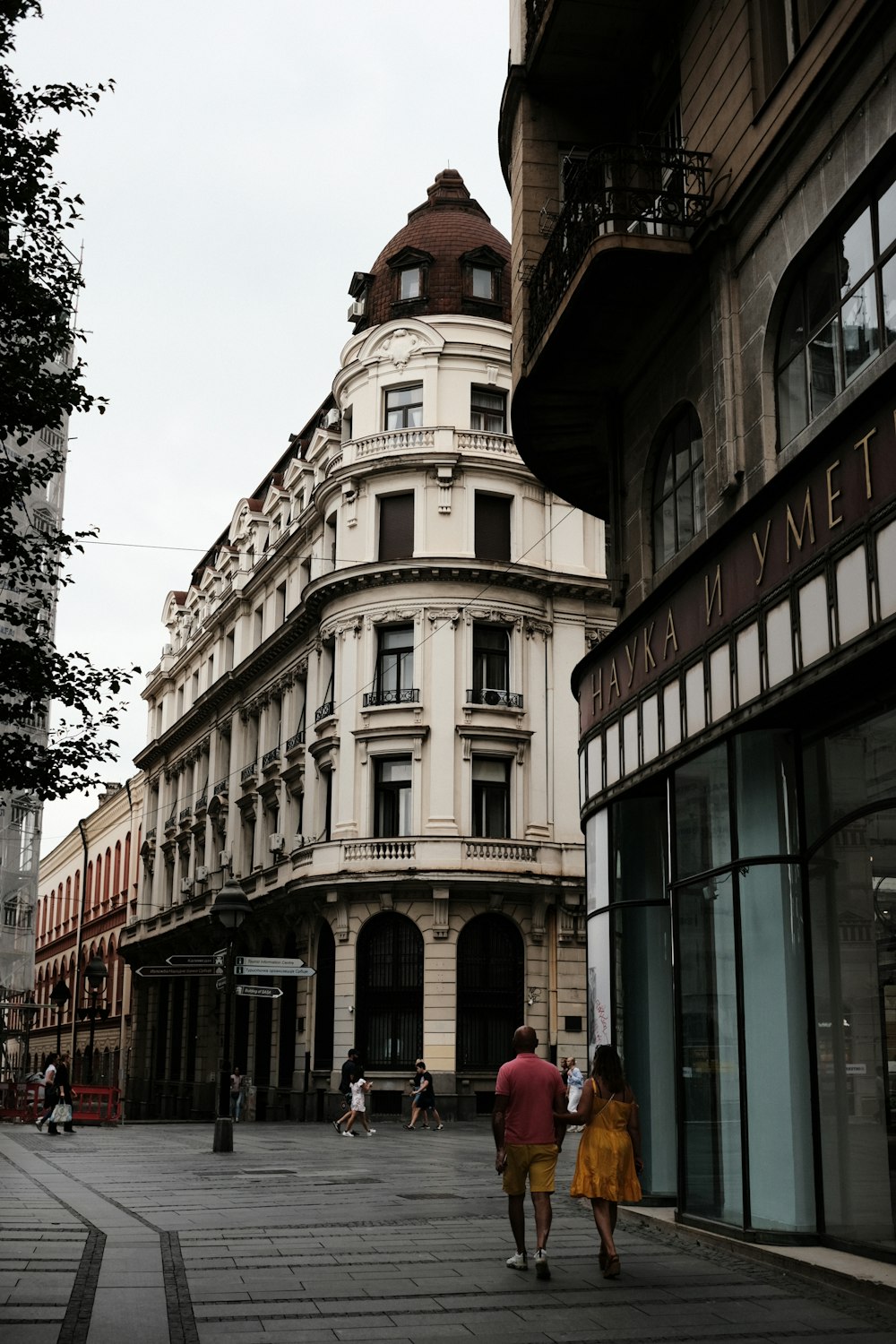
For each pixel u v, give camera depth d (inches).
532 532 1565.0
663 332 565.3
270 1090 1630.2
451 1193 598.2
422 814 1462.8
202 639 2234.3
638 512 605.6
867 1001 384.8
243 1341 287.1
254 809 1863.9
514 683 1517.0
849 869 399.5
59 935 3319.4
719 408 501.7
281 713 1834.4
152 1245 425.7
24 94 470.6
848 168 414.9
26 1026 1750.7
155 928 2341.3
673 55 581.0
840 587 378.9
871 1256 372.2
